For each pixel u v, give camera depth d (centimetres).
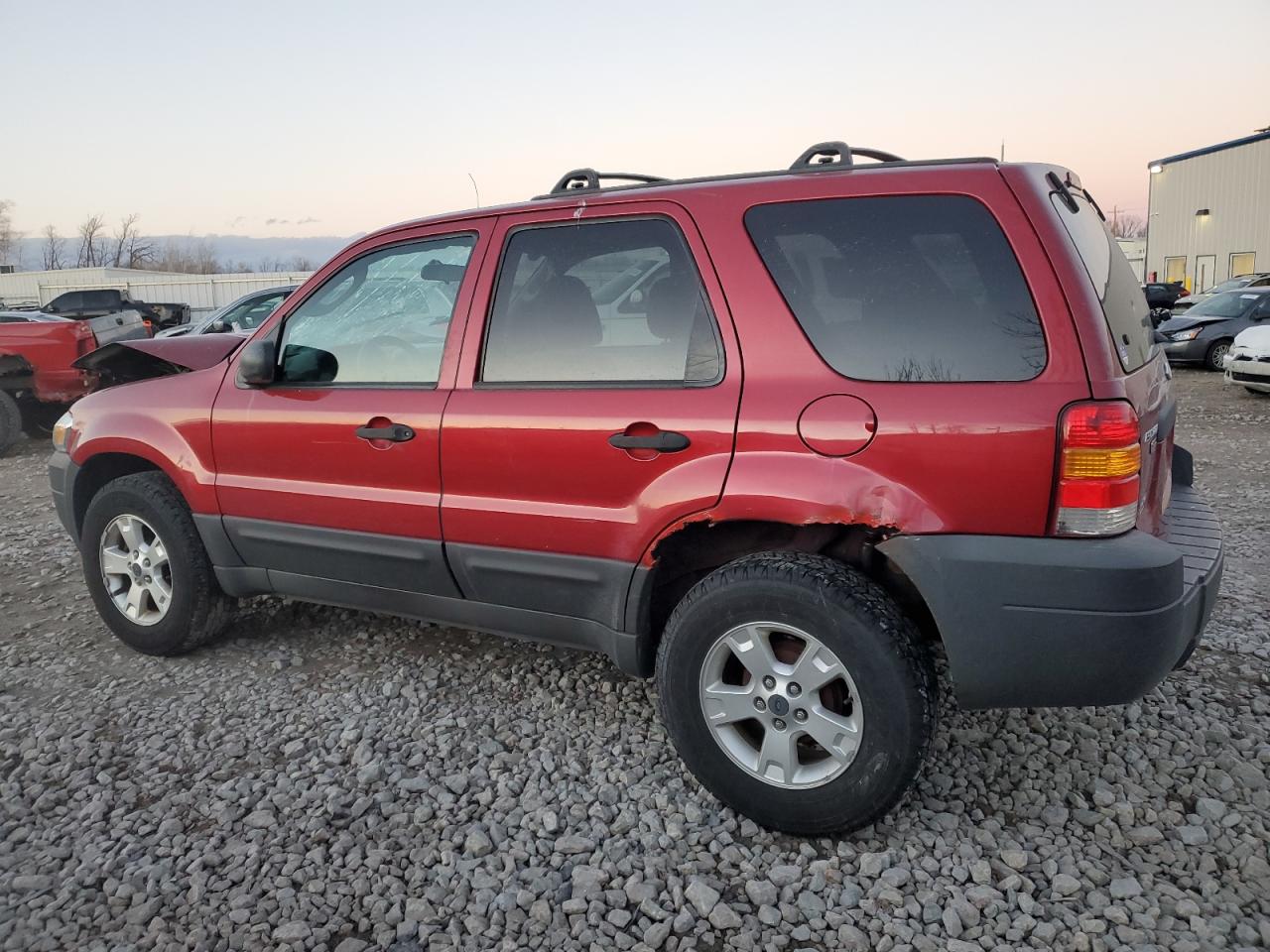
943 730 328
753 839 271
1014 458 235
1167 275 3481
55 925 241
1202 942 225
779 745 265
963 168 257
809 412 255
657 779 303
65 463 420
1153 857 258
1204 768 301
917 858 260
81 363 447
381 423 330
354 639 428
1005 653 240
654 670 311
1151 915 234
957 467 240
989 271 246
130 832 282
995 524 239
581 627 308
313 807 292
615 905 245
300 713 356
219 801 295
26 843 278
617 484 285
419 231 342
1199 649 392
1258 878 248
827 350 259
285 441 354
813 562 258
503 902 245
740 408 265
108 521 405
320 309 363
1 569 575
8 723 355
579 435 289
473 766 315
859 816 257
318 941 235
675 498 272
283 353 370
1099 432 230
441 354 331
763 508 259
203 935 237
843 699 262
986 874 251
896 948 228
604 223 300
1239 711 338
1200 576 255
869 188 263
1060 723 332
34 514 748
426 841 274
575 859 264
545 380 304
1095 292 243
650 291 288
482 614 329
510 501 307
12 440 1045
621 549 287
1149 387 262
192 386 387
